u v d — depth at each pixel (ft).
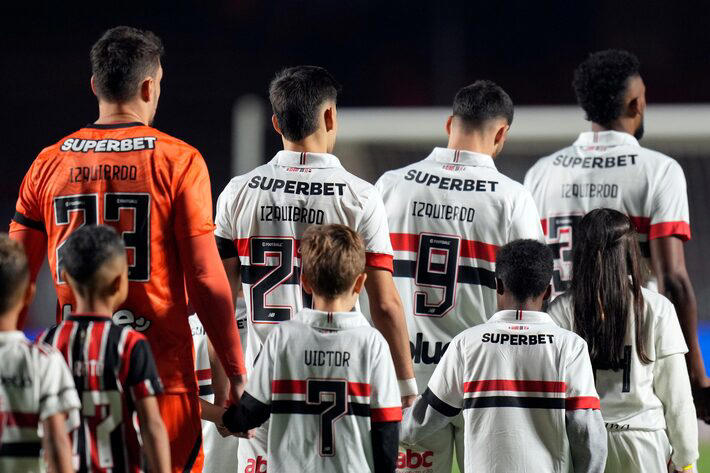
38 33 278.05
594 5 277.23
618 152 59.21
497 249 52.49
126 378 37.78
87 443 37.73
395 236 53.26
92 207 42.80
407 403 47.37
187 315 44.16
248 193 48.42
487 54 282.56
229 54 283.79
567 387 44.27
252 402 42.14
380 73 284.20
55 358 36.47
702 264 150.51
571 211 59.47
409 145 140.56
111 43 44.21
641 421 48.47
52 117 271.90
